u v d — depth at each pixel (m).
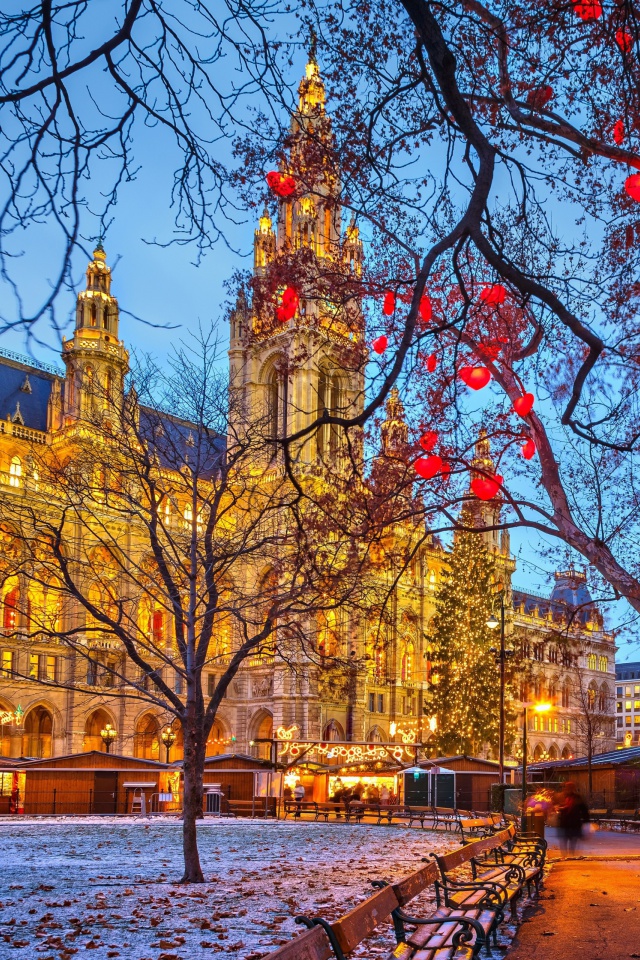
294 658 74.00
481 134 7.09
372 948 13.51
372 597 52.53
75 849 27.69
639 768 61.47
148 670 22.38
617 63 11.51
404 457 18.31
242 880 20.45
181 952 12.44
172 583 24.75
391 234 13.62
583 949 13.42
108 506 27.28
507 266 7.44
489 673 85.12
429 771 56.62
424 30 6.77
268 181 9.53
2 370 91.44
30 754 83.56
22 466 75.19
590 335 7.79
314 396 86.00
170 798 52.75
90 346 85.69
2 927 14.06
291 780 64.12
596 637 139.75
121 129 6.99
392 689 101.62
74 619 82.69
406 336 6.73
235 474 28.38
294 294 9.28
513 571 122.31
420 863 25.27
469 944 11.87
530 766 66.62
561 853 31.84
